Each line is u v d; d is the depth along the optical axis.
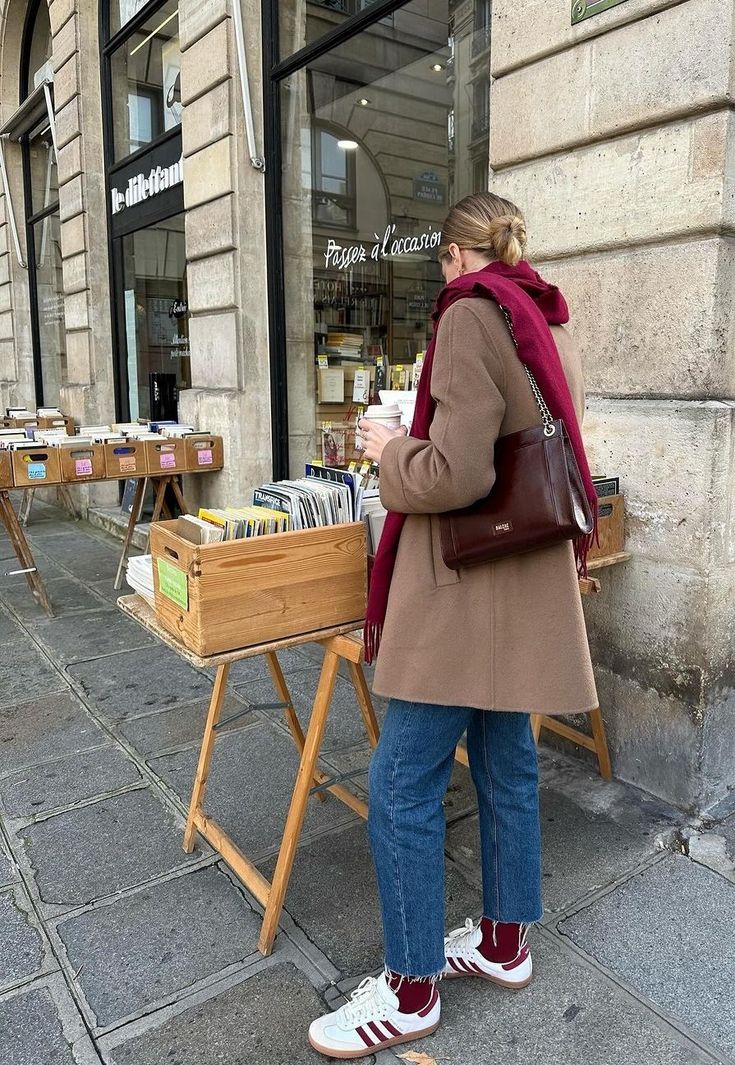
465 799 2.86
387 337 4.68
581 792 2.86
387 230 4.63
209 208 5.36
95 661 4.28
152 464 5.19
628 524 2.78
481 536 1.60
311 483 2.24
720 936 2.14
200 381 5.82
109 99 7.18
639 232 2.68
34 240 9.94
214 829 2.44
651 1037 1.83
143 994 1.99
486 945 1.97
